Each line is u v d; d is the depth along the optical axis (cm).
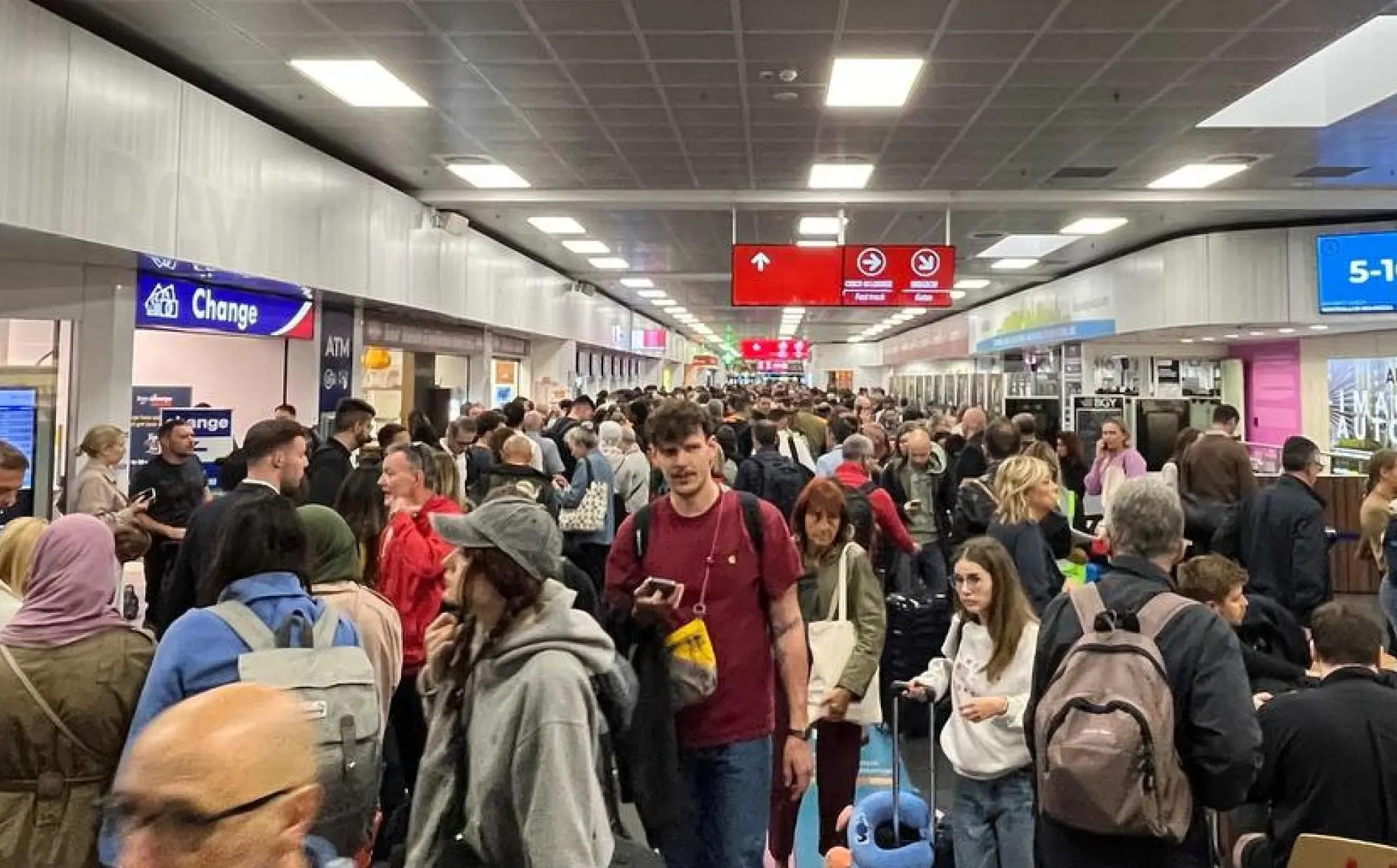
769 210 1087
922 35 583
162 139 584
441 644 178
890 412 1155
